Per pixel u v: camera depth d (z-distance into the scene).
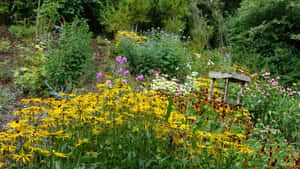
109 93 2.24
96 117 1.88
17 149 1.65
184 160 1.84
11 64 4.34
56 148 1.70
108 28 7.43
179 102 3.05
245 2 8.22
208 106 3.24
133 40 5.71
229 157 2.03
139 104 2.16
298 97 4.78
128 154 1.80
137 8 7.50
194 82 4.62
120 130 1.97
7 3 6.17
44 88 4.04
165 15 8.33
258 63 6.68
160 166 1.87
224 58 6.43
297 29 7.29
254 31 7.17
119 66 5.04
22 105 3.47
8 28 5.87
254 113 4.08
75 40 4.46
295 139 3.71
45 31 5.40
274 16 7.46
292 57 6.65
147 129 1.99
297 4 6.95
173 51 5.62
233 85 4.42
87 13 7.78
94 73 4.69
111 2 8.10
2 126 2.83
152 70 5.00
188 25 8.95
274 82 4.53
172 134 1.98
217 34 7.77
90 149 1.83
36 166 1.57
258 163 2.11
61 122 1.82
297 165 1.97
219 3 8.30
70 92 3.98
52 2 6.04
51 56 4.29
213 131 2.60
